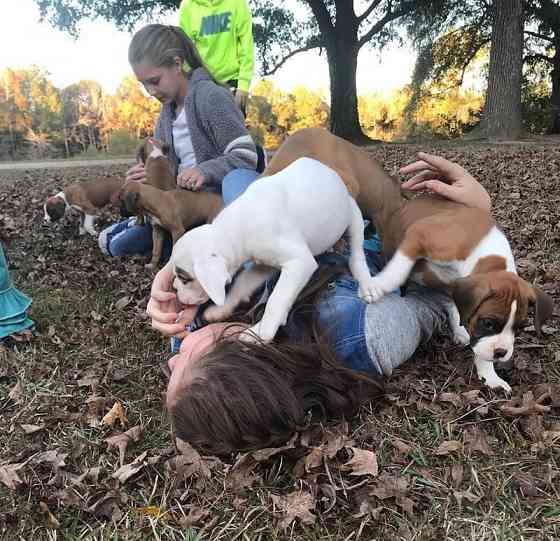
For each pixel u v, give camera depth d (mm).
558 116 26906
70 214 7602
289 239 2484
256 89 45844
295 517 2018
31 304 3801
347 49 22859
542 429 2371
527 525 1932
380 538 1934
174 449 2406
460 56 25484
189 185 4285
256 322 2561
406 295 2902
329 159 3146
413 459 2264
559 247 4715
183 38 4574
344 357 2475
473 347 2436
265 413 2061
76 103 51406
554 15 23484
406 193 3600
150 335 3457
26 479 2301
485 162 10852
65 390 2934
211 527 2020
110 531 2037
